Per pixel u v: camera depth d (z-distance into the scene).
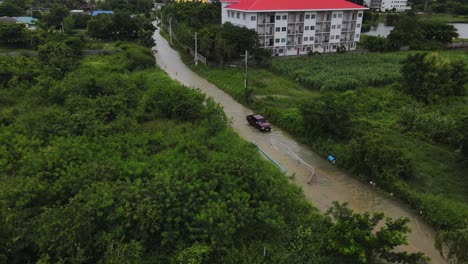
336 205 15.09
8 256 13.97
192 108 29.78
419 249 16.97
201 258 13.87
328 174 23.89
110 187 16.77
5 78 36.88
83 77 34.88
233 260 14.55
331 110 27.27
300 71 45.69
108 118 28.58
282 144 28.44
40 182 17.28
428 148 25.23
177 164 20.09
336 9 58.88
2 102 31.64
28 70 38.50
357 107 32.31
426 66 36.31
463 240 13.21
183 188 16.38
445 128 26.17
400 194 20.83
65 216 14.29
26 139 23.22
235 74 46.84
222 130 27.89
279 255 14.87
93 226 14.81
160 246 15.16
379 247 13.51
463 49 69.25
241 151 23.05
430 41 69.00
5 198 16.11
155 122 29.30
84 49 56.19
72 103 29.22
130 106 31.14
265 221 15.48
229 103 38.31
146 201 15.52
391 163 21.89
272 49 57.56
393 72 44.72
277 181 19.59
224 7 66.19
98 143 23.16
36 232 14.18
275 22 55.84
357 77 42.41
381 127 28.28
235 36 49.69
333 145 26.17
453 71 38.41
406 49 65.25
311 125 28.03
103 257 13.74
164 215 15.45
